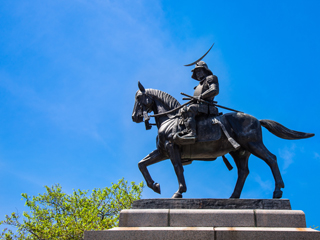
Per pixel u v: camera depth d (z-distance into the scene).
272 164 6.72
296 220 5.64
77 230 15.90
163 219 5.79
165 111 7.62
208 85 7.54
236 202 5.98
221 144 7.15
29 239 16.36
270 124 7.26
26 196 17.23
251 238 5.32
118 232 5.50
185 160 7.52
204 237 5.38
